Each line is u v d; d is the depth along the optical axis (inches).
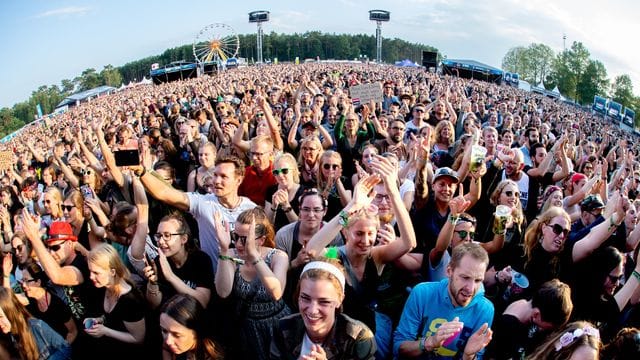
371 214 127.8
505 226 152.8
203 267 141.9
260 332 128.7
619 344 101.8
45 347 131.0
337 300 103.5
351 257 131.5
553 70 4020.7
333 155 198.4
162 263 134.3
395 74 1432.1
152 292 136.3
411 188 196.9
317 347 96.0
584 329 102.7
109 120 660.1
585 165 303.0
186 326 117.4
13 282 190.9
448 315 120.1
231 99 622.5
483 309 118.8
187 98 801.6
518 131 423.2
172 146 305.0
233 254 136.5
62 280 144.6
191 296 125.0
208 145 227.6
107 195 225.8
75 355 143.6
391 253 134.3
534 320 120.0
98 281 131.3
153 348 139.6
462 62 1989.4
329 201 198.7
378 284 135.7
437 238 158.9
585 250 150.3
